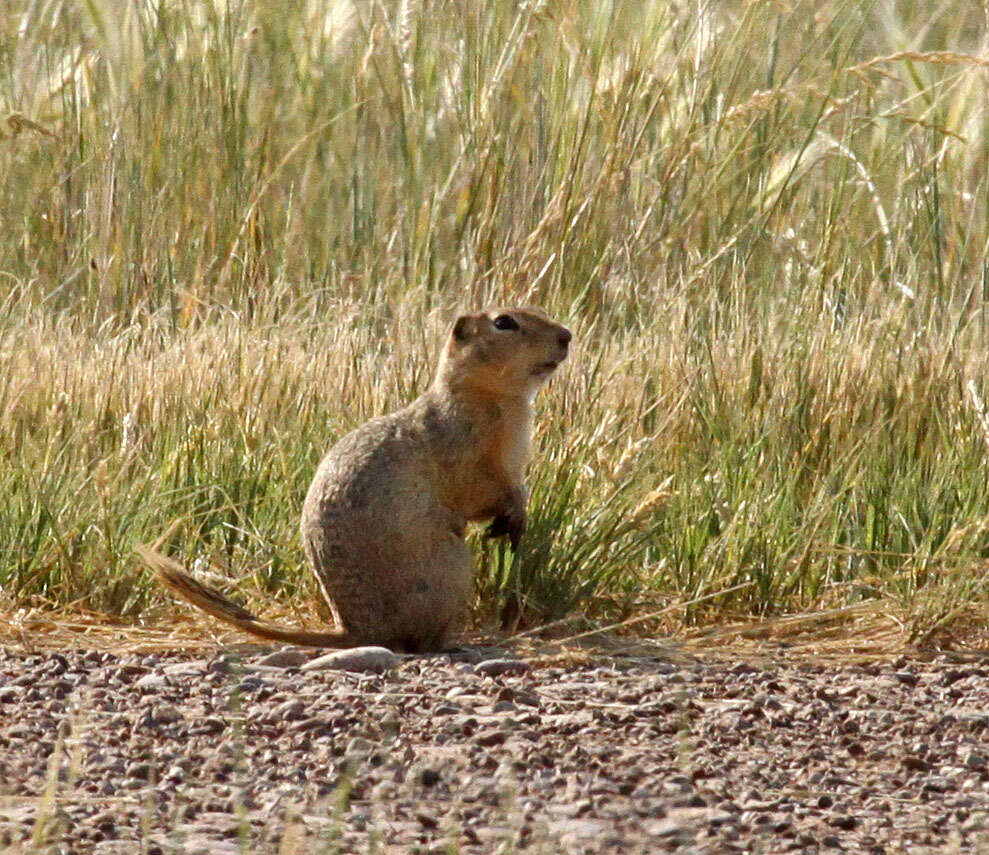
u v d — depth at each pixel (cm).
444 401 959
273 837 602
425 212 1567
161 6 1630
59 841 588
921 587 1012
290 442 1134
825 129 1686
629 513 1046
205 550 1067
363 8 1697
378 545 920
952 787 691
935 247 1542
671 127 1600
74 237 1625
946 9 1795
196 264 1580
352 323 1412
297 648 931
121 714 772
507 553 1005
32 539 1024
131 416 1155
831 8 1666
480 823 623
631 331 1381
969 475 1095
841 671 910
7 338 1353
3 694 802
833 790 688
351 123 1659
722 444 1135
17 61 1706
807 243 1600
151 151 1623
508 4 1587
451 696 816
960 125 1645
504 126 1552
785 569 1034
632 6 1571
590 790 664
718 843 602
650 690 842
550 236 1498
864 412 1191
